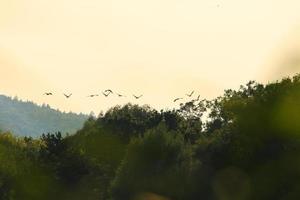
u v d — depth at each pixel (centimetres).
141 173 12338
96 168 17662
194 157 10719
